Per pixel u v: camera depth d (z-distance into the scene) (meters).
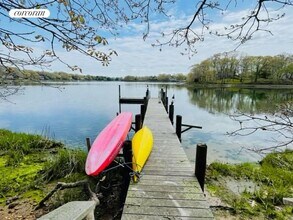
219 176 5.50
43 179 4.81
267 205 4.11
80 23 1.70
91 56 1.89
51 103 23.56
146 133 5.19
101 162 3.83
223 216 3.80
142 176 3.51
